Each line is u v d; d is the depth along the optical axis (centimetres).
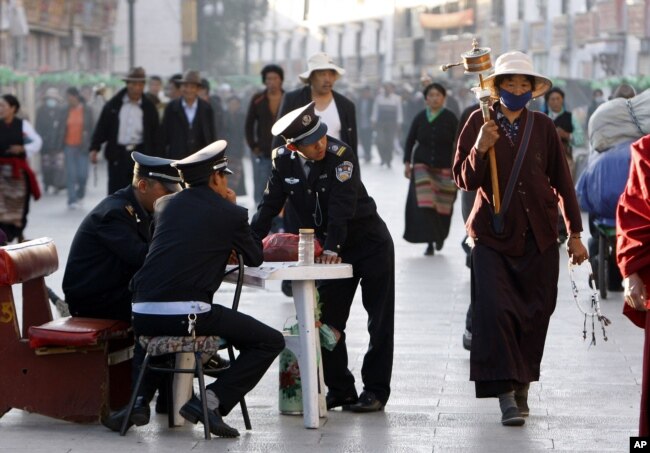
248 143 3434
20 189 3347
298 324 1580
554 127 1609
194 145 3400
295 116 1600
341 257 1673
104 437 1530
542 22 11219
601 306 2523
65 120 4875
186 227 1506
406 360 2006
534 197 1592
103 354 1593
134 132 3362
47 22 10081
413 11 14162
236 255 1545
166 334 1495
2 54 8294
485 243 1602
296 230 1681
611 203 2520
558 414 1655
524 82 1574
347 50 15988
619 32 9519
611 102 2556
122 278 1655
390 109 7800
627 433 1552
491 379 1573
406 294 2711
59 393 1597
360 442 1503
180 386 1577
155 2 14175
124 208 1638
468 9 12788
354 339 2186
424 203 3334
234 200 1575
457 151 1627
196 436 1535
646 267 1261
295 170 1636
